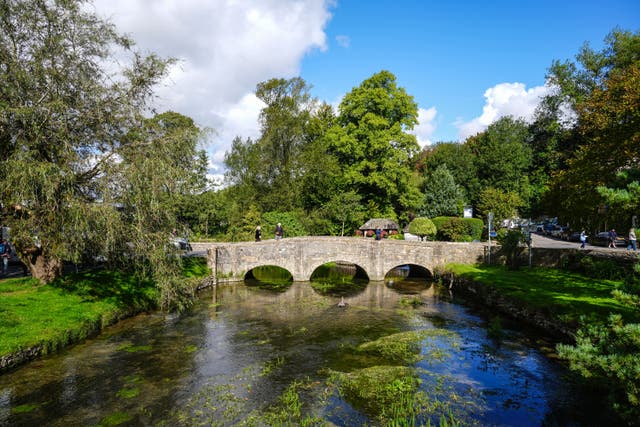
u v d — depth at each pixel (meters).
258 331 18.48
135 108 17.64
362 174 45.00
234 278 32.16
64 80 16.25
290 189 46.25
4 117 14.94
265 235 40.81
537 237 49.91
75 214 15.20
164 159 17.14
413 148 44.81
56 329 15.42
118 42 17.88
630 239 26.03
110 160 17.06
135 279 23.09
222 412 10.89
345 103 45.81
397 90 44.66
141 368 13.92
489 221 32.00
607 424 10.25
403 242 33.16
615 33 35.12
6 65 15.46
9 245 27.33
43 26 16.23
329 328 19.03
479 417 10.62
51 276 19.66
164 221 17.98
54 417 10.53
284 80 48.03
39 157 15.88
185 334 17.92
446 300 25.44
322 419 10.54
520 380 12.93
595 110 22.62
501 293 21.45
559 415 10.71
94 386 12.41
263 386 12.58
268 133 46.66
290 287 30.16
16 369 13.29
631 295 8.22
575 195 19.88
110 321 18.53
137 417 10.59
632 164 17.48
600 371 8.55
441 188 54.72
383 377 13.20
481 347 16.05
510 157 56.84
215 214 42.22
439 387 12.45
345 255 32.94
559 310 16.84
